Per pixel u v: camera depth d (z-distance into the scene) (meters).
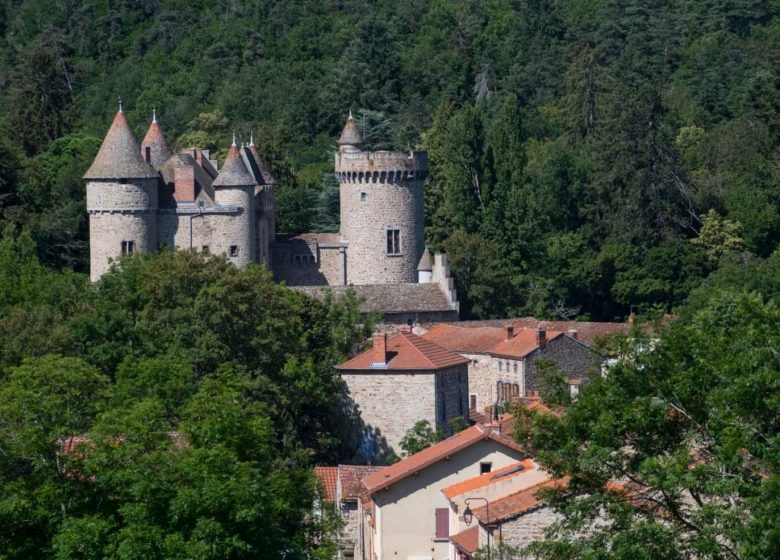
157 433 132.00
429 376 196.38
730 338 117.06
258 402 168.38
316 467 183.25
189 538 123.56
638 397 112.69
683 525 108.75
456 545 131.00
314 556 132.50
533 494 119.81
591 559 106.62
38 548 124.50
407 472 145.88
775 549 101.06
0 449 127.94
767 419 108.81
